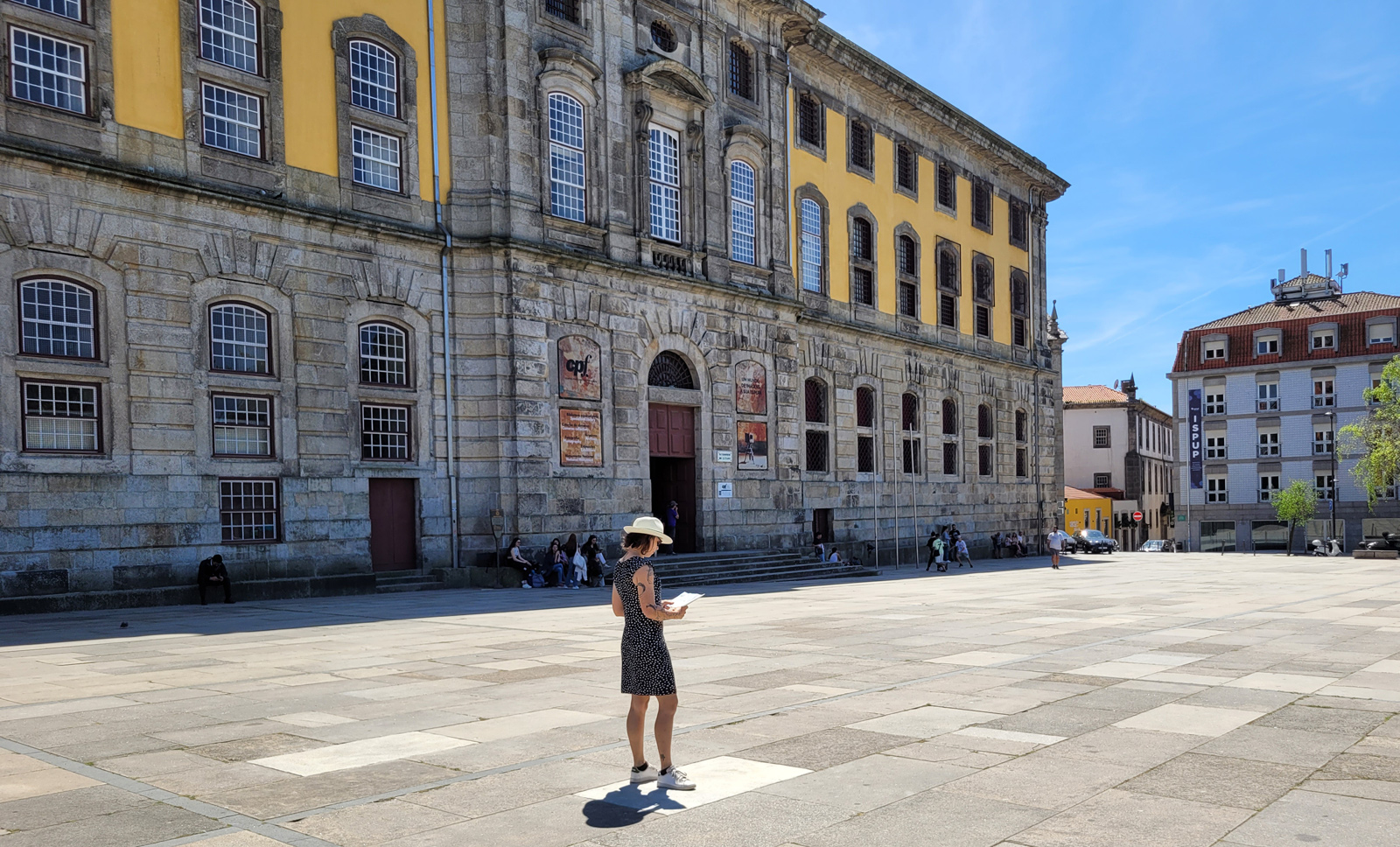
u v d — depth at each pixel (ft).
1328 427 227.20
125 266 70.28
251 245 76.74
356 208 83.51
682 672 38.40
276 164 78.43
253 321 77.30
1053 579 104.06
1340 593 78.95
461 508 88.94
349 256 82.64
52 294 67.46
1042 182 186.50
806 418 129.39
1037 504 181.47
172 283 72.43
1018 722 29.14
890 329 144.46
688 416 107.86
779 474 118.01
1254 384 236.22
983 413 169.58
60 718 29.86
